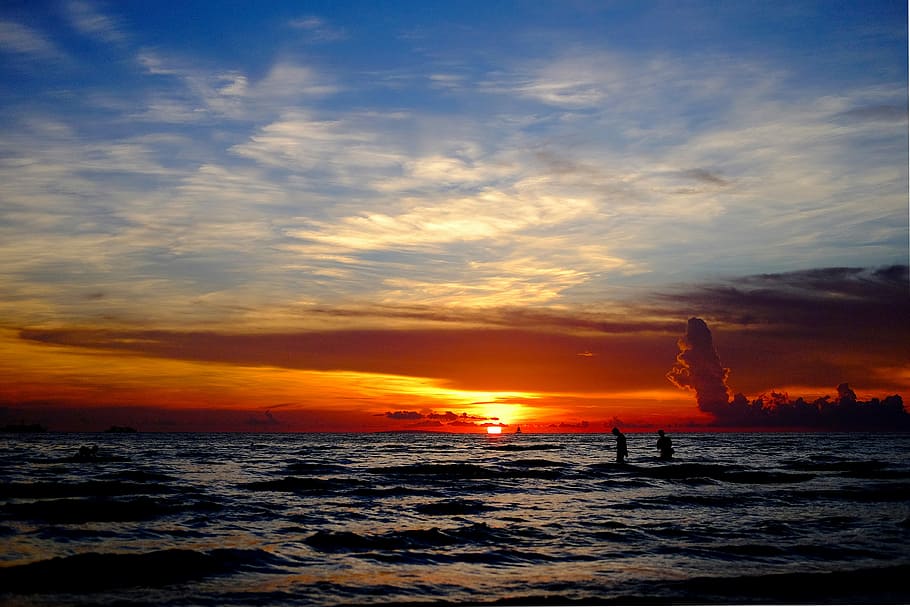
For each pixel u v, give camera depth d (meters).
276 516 23.16
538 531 20.12
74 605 12.39
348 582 14.15
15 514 22.47
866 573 14.59
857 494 29.03
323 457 67.88
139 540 18.52
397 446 115.38
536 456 71.62
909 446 105.25
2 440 148.25
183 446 104.88
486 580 14.34
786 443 127.81
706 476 39.22
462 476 40.44
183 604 12.48
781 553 16.89
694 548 17.59
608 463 50.66
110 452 75.62
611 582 14.13
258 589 13.55
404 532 19.52
